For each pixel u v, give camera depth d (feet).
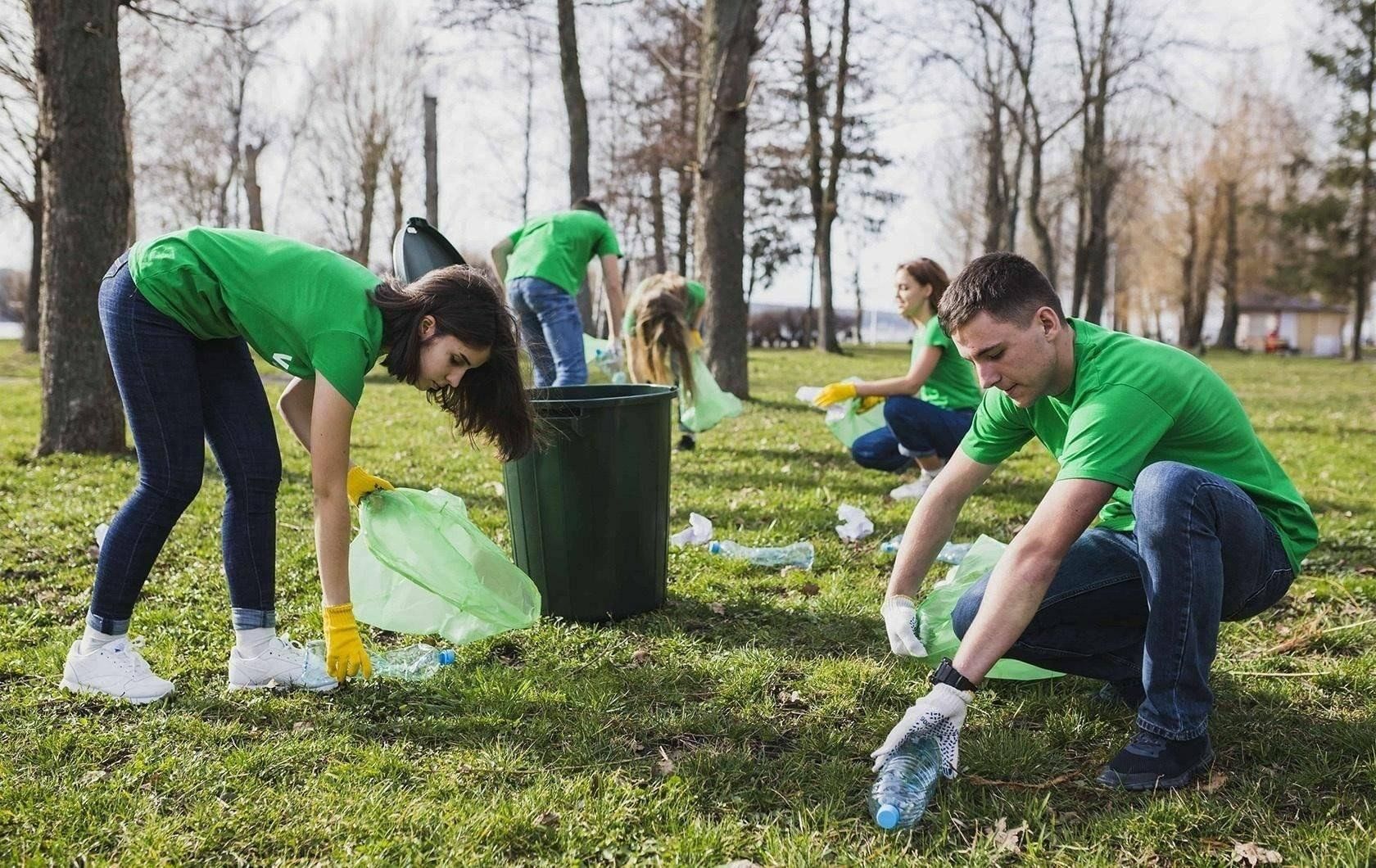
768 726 8.86
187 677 9.82
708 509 17.43
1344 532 16.12
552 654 10.60
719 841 7.02
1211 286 153.69
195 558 13.75
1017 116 74.43
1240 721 8.87
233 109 90.22
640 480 11.44
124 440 23.25
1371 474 22.50
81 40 21.13
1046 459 23.31
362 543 10.77
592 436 11.04
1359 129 94.53
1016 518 17.12
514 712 9.12
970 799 7.65
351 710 9.11
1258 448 8.01
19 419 29.99
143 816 7.22
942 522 8.78
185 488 9.05
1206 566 7.30
